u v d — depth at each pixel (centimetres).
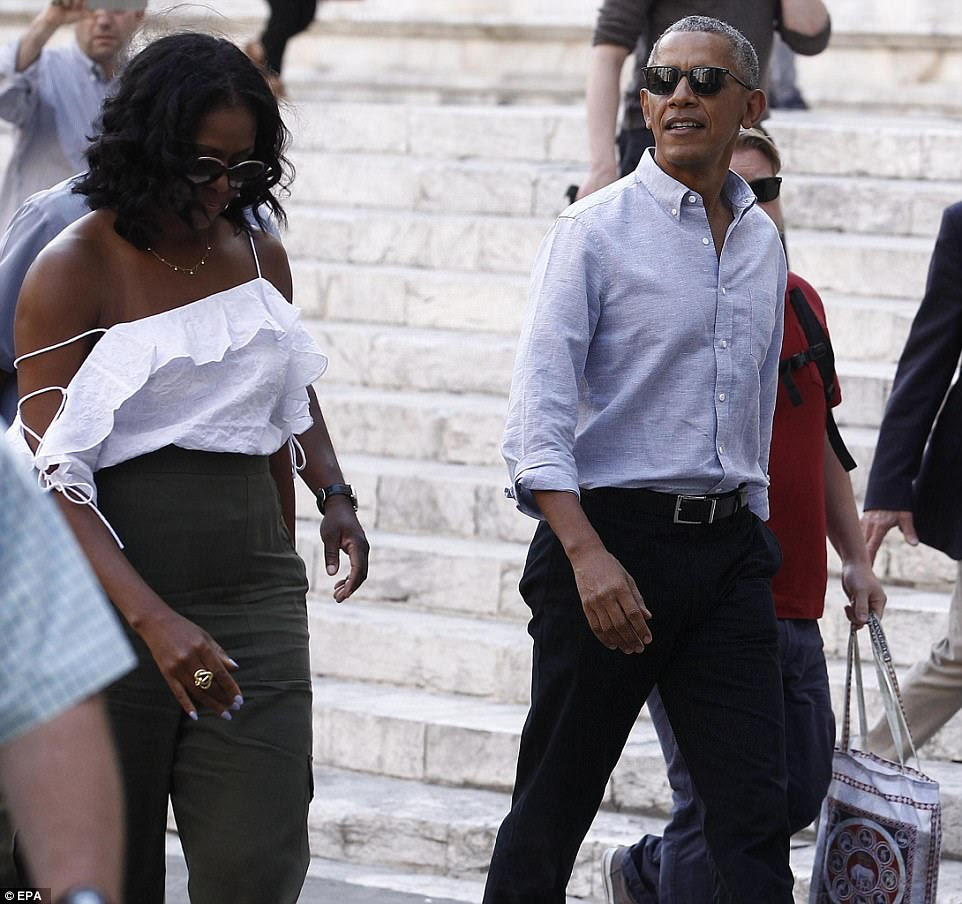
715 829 1287
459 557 2211
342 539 1328
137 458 1160
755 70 1297
